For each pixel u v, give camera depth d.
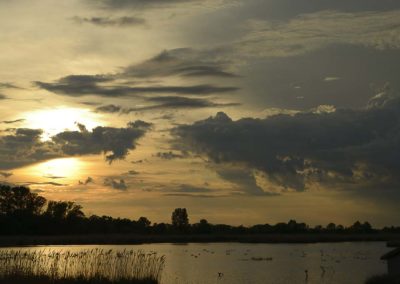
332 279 52.41
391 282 35.75
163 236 171.88
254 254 97.12
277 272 59.09
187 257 85.56
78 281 38.72
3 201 145.12
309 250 115.75
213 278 52.75
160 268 43.59
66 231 148.00
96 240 138.62
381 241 181.50
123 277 40.28
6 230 133.38
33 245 120.81
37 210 149.88
